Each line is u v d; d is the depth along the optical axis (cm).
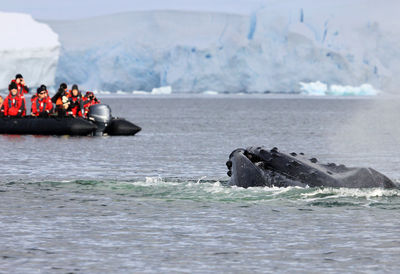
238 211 4897
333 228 4397
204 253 3819
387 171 8706
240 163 5053
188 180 6838
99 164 9269
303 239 4141
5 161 9475
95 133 15475
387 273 3416
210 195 5406
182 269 3491
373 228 4388
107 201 5366
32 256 3734
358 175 4881
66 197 5578
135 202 5303
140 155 10775
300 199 4788
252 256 3753
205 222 4600
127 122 16038
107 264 3581
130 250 3878
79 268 3503
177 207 5078
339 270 3472
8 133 14838
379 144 14000
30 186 6147
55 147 12019
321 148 13012
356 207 4869
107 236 4219
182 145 13200
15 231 4350
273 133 18062
